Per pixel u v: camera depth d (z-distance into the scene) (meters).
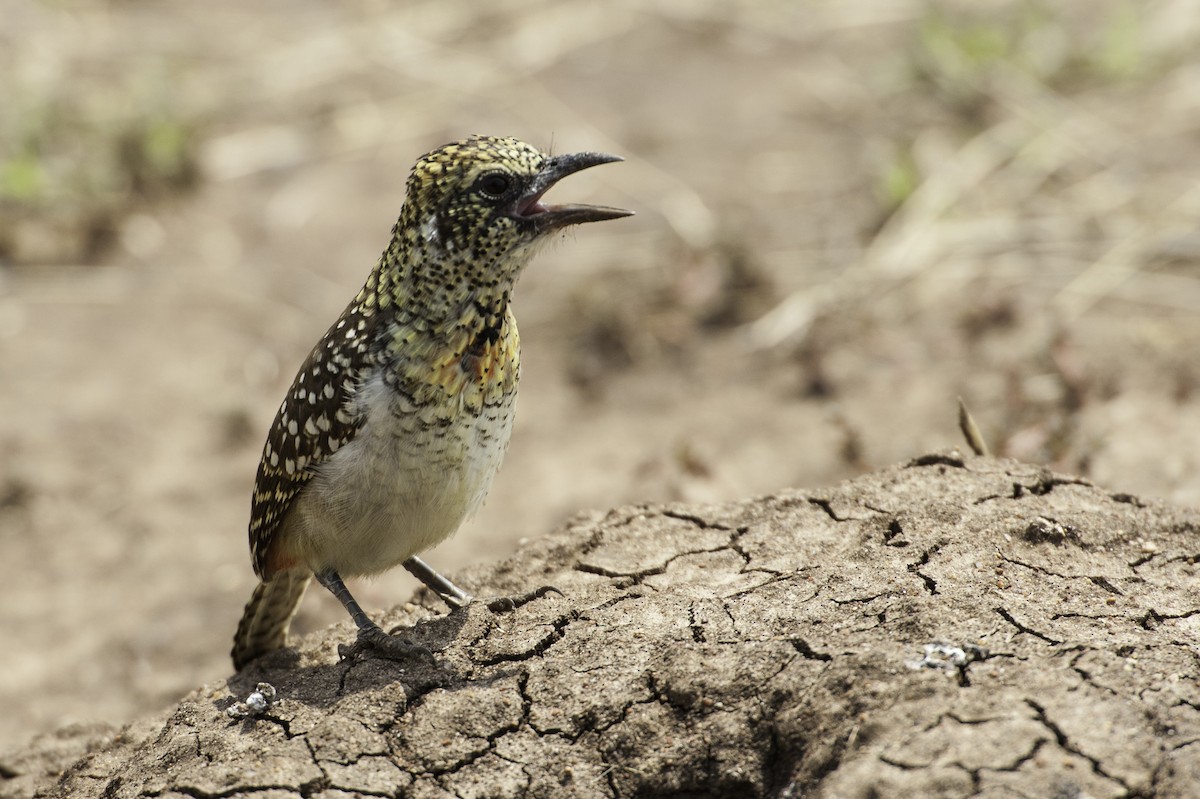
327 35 23.84
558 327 16.42
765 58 22.38
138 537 13.62
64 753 8.38
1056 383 13.16
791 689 6.07
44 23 24.03
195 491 14.31
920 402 13.66
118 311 17.44
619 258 17.39
